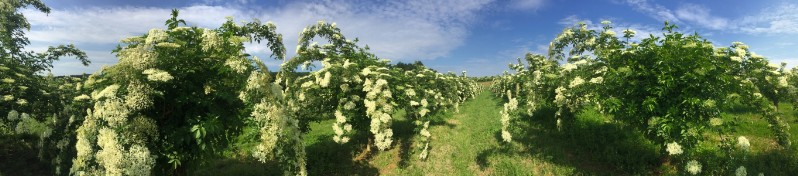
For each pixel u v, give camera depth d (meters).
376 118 8.39
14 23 13.00
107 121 4.70
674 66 5.81
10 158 9.30
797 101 9.20
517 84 14.20
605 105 6.62
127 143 4.48
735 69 7.86
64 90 11.83
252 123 5.99
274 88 5.78
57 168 7.56
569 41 9.48
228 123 5.79
